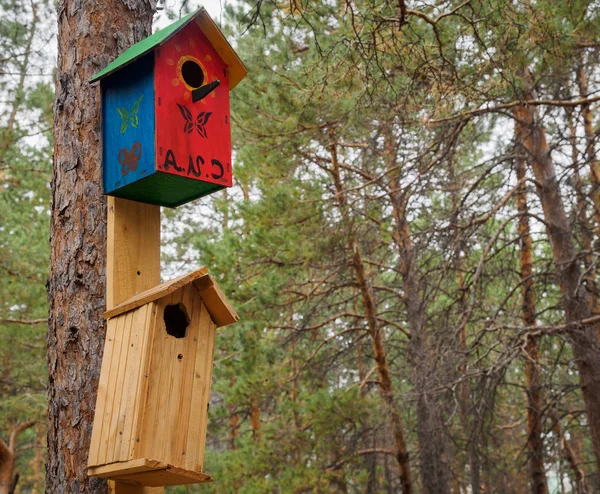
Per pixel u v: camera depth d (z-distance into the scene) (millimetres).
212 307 3549
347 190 8992
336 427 10734
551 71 8453
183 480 3260
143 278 3592
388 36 6484
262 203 9797
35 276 11562
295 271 10516
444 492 11617
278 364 12766
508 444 18484
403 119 7477
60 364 3441
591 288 10398
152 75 3549
